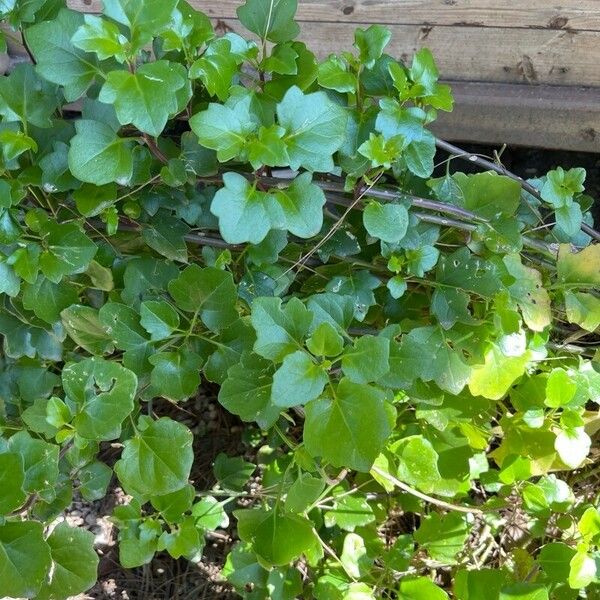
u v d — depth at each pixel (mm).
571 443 564
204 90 451
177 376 461
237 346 471
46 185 428
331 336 405
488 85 750
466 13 703
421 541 620
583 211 577
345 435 406
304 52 442
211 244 498
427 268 483
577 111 729
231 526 739
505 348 506
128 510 538
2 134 414
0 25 505
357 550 601
